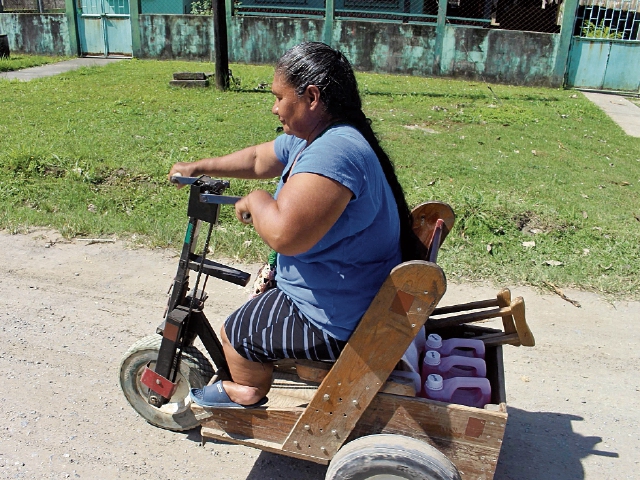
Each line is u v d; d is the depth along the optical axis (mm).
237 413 2465
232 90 11805
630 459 2955
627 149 8844
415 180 6672
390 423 2297
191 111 9828
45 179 6211
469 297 4348
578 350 3809
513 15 16516
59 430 2975
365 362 2178
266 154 2658
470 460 2270
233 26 15336
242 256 4805
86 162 6574
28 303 4121
